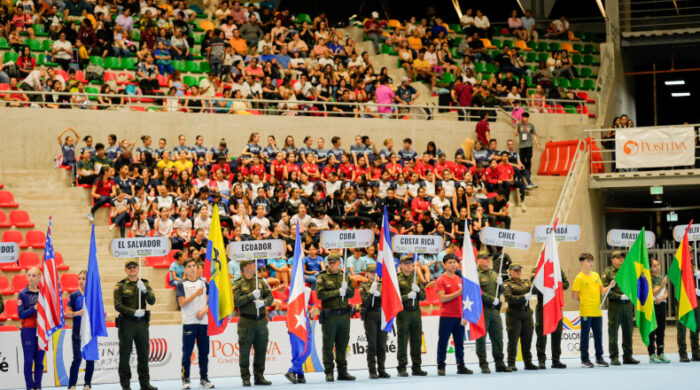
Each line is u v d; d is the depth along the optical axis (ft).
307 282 65.21
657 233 102.94
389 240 52.37
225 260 51.29
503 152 84.74
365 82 94.73
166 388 49.83
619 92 108.78
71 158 76.84
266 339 50.26
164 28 93.71
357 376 53.62
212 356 56.24
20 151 78.79
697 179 84.33
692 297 59.62
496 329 53.98
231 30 97.76
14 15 91.76
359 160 82.12
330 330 51.13
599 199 90.48
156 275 67.72
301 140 87.45
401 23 123.13
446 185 81.76
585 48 116.78
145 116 82.58
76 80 85.40
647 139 86.38
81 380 53.16
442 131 91.76
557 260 55.98
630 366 56.34
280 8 119.65
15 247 49.16
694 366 55.67
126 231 71.20
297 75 95.96
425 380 49.19
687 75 114.93
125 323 47.19
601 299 57.16
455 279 53.36
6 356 51.65
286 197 76.23
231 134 85.15
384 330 51.47
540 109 98.12
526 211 84.74
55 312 47.73
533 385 45.14
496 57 105.29
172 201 72.64
